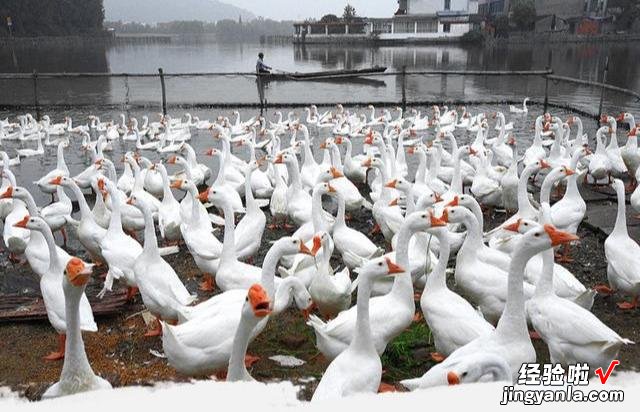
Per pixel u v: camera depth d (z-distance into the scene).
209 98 32.91
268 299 4.79
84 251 11.02
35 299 8.70
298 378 6.71
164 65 58.03
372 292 7.82
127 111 29.17
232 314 6.36
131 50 84.88
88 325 6.90
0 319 8.04
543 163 10.42
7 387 6.51
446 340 6.46
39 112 28.67
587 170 14.23
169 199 11.42
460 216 7.48
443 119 24.08
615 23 71.19
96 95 33.97
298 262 8.22
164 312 7.45
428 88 36.41
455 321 6.40
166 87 37.50
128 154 14.12
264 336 7.73
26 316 8.08
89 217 9.77
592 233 11.40
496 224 12.21
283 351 7.38
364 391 5.41
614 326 7.90
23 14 73.75
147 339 7.71
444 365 4.99
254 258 10.49
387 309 6.57
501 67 46.72
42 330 7.96
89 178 13.92
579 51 59.47
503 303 7.27
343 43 82.00
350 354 5.63
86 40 85.31
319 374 6.83
